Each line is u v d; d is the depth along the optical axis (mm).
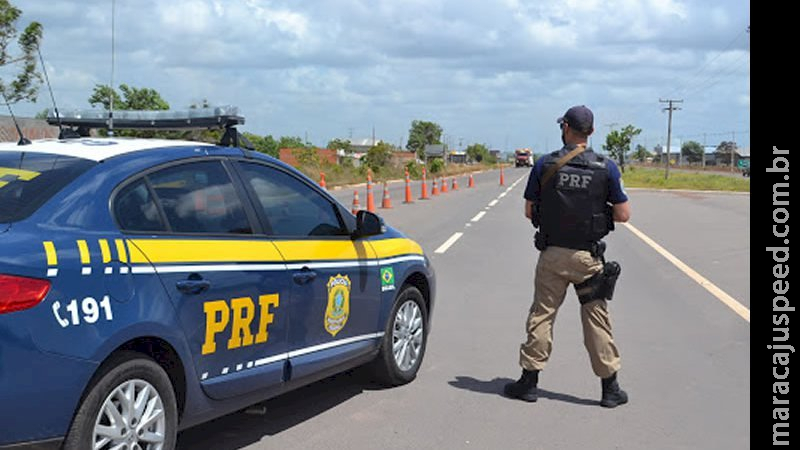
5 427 3455
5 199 3926
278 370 4945
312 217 5488
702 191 44469
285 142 80062
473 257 14398
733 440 5371
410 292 6461
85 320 3707
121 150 4465
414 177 66125
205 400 4438
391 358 6258
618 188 5742
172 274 4191
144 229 4203
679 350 7738
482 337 8203
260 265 4773
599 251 5828
